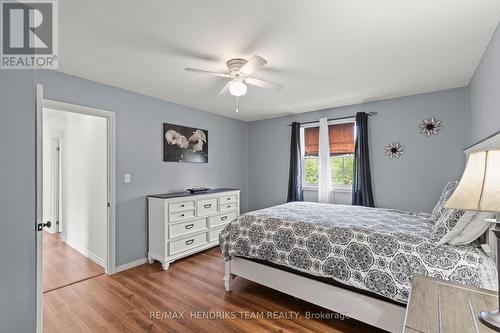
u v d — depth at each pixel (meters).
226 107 3.94
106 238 2.91
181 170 3.74
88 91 2.68
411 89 3.05
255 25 1.69
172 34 1.80
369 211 2.78
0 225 0.92
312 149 4.27
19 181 1.00
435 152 3.12
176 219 3.12
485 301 1.06
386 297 1.63
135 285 2.56
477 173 0.98
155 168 3.37
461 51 2.06
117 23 1.66
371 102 3.60
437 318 0.95
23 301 1.02
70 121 3.76
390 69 2.44
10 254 0.96
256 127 4.97
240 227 2.45
